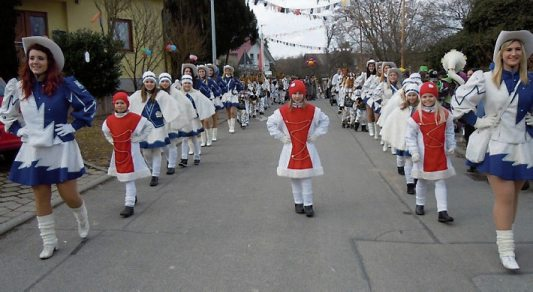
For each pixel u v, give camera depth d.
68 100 4.84
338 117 19.70
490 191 7.21
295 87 6.05
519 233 5.29
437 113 5.80
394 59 28.70
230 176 8.53
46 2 19.23
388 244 5.05
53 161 4.77
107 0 18.56
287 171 6.06
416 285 4.07
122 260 4.71
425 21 32.00
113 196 7.23
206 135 12.38
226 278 4.26
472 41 14.62
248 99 18.62
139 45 21.16
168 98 7.95
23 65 4.76
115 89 17.17
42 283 4.22
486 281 4.13
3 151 8.18
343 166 9.27
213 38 21.47
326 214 6.16
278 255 4.77
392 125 7.34
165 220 5.99
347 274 4.31
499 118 4.35
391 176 8.35
